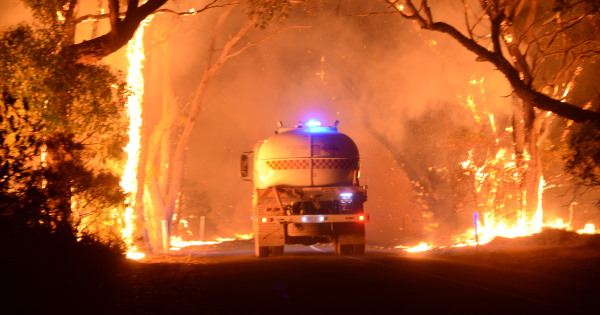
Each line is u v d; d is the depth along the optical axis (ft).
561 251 65.82
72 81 61.46
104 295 44.11
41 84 57.52
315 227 81.05
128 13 65.77
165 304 41.65
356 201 81.87
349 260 69.31
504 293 43.80
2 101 55.93
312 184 82.33
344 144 82.94
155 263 67.92
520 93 73.15
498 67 73.77
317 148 82.23
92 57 65.16
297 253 88.58
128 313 38.73
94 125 63.57
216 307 40.52
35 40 59.98
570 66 88.89
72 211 65.21
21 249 43.29
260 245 80.12
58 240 50.44
